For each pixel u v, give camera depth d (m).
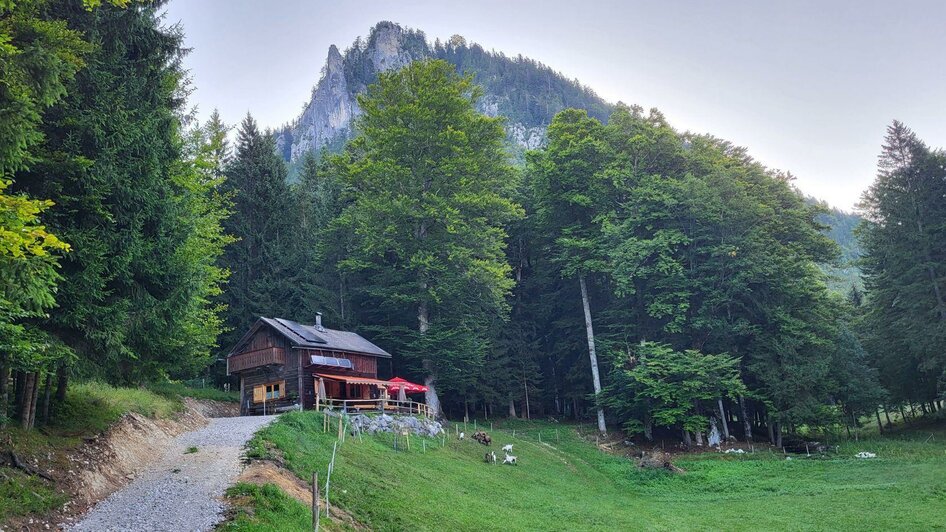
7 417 17.62
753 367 48.91
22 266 12.91
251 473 19.27
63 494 16.39
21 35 15.48
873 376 54.94
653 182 54.22
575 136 57.25
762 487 36.88
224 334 54.03
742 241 50.72
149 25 22.11
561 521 25.59
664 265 50.22
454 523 21.20
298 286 58.34
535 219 61.03
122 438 22.42
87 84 18.34
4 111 12.91
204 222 35.84
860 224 59.16
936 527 25.42
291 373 40.81
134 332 20.02
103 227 18.48
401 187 51.47
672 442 50.16
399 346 55.28
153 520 15.45
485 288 51.88
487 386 55.19
